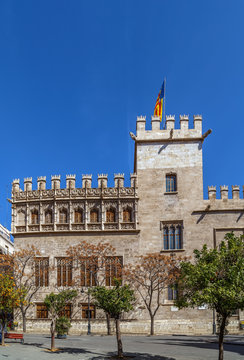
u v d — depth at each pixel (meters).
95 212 62.00
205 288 25.62
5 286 40.00
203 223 60.53
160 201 61.75
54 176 63.31
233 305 25.19
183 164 62.88
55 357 31.47
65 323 47.06
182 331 56.53
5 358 30.86
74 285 58.03
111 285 58.38
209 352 34.84
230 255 27.30
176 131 63.88
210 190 61.75
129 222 60.91
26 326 57.69
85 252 58.69
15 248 61.44
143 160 63.50
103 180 62.50
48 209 62.22
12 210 62.97
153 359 30.95
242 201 60.94
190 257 55.09
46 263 60.31
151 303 57.75
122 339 46.69
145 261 55.94
